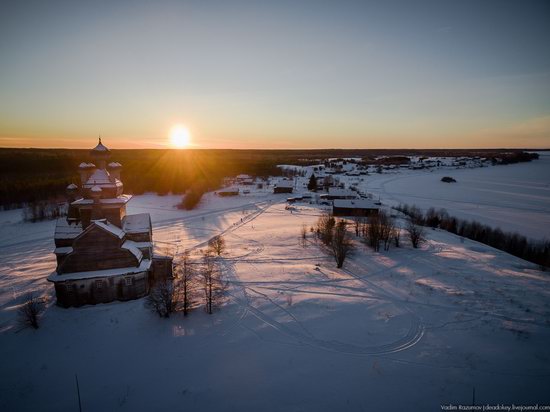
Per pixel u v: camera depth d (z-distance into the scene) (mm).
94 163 49156
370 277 51781
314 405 26219
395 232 73625
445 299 43469
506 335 35062
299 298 43438
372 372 29797
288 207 114000
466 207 127000
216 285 46844
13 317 39438
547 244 77750
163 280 46312
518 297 44000
